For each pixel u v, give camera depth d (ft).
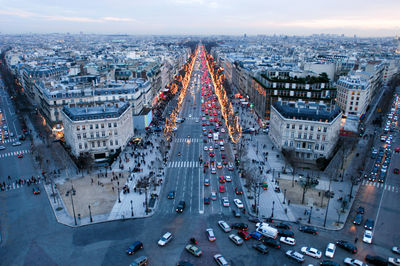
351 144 628.28
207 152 630.33
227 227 366.63
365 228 375.45
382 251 335.26
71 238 355.36
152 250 334.44
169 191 465.47
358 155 610.65
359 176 513.04
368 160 589.32
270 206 424.05
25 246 341.82
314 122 568.00
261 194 456.45
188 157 602.44
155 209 414.82
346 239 355.15
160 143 652.07
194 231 368.07
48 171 531.91
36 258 323.16
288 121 588.91
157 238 354.74
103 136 592.60
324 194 456.04
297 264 312.91
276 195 453.58
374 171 538.06
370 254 329.72
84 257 324.19
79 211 410.72
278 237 355.77
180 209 407.23
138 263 304.30
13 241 350.64
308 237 357.61
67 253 330.54
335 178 506.48
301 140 586.45
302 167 556.10
